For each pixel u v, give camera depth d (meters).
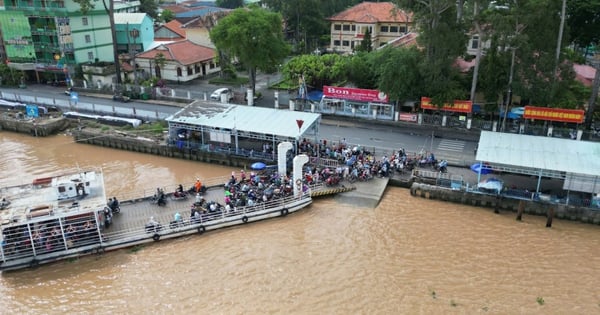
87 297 33.38
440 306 31.84
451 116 64.06
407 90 63.12
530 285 34.00
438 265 36.22
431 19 58.97
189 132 58.62
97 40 90.12
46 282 35.09
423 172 48.19
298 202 43.81
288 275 35.16
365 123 65.69
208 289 33.81
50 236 36.91
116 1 119.25
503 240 39.62
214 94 74.12
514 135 49.06
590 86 66.44
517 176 49.19
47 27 85.31
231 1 153.38
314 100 71.56
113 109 68.94
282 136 52.47
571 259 37.16
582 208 42.28
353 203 45.25
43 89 84.12
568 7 62.59
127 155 58.59
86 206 38.12
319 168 50.56
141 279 35.16
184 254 38.16
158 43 96.75
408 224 42.03
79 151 59.81
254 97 75.56
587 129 59.94
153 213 42.91
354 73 71.75
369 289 33.56
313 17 104.50
